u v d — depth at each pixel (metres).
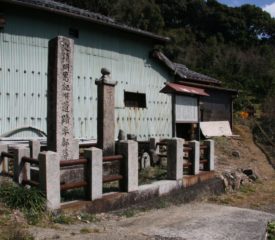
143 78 16.56
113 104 8.46
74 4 29.48
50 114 7.55
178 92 15.29
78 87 13.81
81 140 13.35
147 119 16.59
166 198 8.63
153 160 11.02
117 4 38.25
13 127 11.71
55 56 7.46
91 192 6.77
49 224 5.61
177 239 5.43
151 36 16.12
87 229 5.57
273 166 17.48
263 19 70.25
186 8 67.25
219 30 67.81
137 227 6.09
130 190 7.64
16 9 11.88
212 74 43.22
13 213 5.61
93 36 14.38
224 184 11.79
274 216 7.55
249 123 27.22
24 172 7.14
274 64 53.06
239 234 5.84
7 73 11.66
